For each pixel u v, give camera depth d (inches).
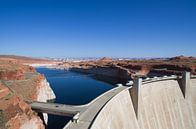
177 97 2544.3
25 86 2642.7
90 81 6624.0
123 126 1588.3
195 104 2608.3
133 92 1975.9
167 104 2381.9
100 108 1523.1
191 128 2428.6
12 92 1770.4
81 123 1216.2
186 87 2593.5
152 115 2113.7
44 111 1745.8
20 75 2918.3
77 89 5054.1
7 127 1355.8
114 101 1633.9
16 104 1603.1
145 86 2198.6
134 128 1769.2
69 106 1738.4
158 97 2336.4
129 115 1806.1
